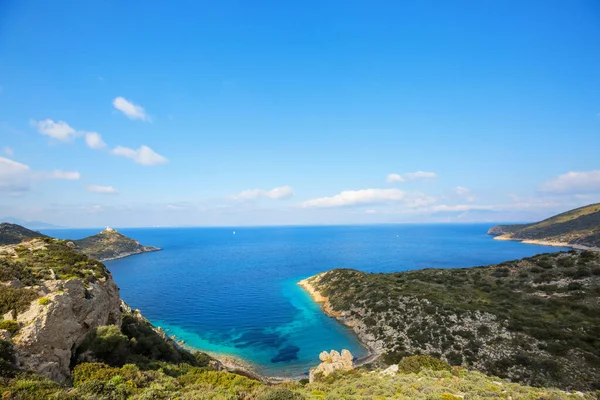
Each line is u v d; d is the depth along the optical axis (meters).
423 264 160.62
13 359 17.89
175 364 33.03
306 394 23.14
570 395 22.00
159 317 75.88
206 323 71.06
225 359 51.62
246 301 90.94
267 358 52.19
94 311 28.61
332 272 104.38
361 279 86.31
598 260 64.69
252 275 136.12
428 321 53.56
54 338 21.69
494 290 65.44
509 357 40.16
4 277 24.80
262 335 62.97
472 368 39.72
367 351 52.69
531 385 34.50
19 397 14.89
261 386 23.91
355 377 34.16
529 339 43.06
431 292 66.50
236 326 68.81
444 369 30.81
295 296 96.56
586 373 34.75
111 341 25.61
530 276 68.25
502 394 20.95
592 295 53.78
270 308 83.38
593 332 42.31
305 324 69.19
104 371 21.62
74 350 24.05
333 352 44.88
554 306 53.34
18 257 32.47
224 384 24.09
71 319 24.25
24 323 21.12
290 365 49.44
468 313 52.88
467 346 44.66
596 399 21.03
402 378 26.88
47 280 27.38
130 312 50.47
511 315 50.81
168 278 129.88
